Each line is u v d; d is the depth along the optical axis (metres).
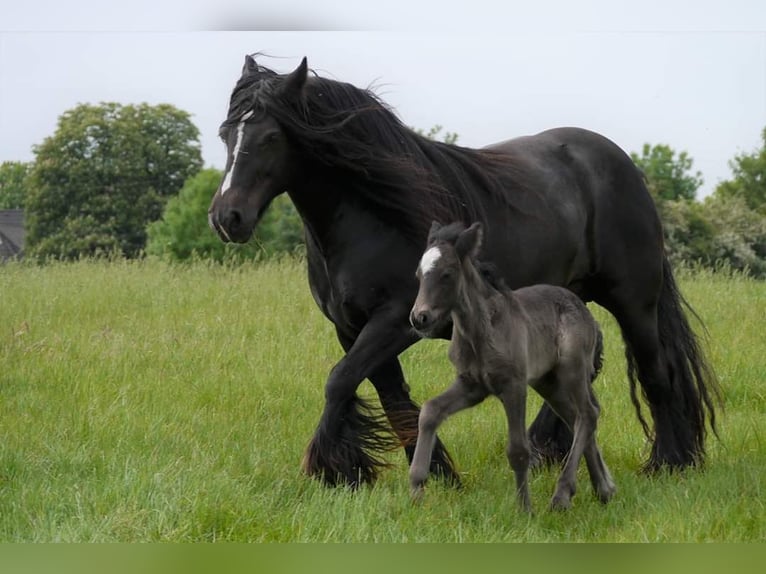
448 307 9.04
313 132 10.10
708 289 22.08
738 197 46.03
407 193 10.29
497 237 11.19
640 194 12.43
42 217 61.47
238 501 9.23
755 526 9.12
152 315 19.12
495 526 9.22
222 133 10.27
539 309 10.12
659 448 11.91
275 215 38.06
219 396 14.03
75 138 61.78
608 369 16.30
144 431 12.09
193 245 40.94
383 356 10.26
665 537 8.77
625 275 12.23
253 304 19.77
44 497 9.58
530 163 11.82
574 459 10.07
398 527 8.95
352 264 10.38
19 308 18.98
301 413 13.61
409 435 10.48
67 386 14.12
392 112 10.83
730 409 14.59
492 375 9.48
